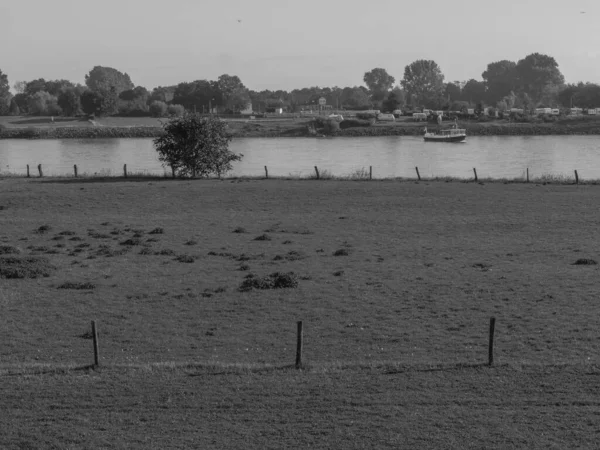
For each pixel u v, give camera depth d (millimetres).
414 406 20578
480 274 35531
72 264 38438
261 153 127688
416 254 40125
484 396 21188
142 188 62938
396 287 33469
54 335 27625
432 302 31188
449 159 113375
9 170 94500
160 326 28594
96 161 112125
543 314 29250
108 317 29719
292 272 35750
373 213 52281
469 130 186250
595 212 50969
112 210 54250
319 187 63094
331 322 28844
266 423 19688
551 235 44438
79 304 31406
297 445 18469
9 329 28250
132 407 20734
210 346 26344
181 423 19734
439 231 46281
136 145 150625
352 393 21500
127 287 34000
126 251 41219
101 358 25156
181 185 64688
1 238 44812
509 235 44750
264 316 29672
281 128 183750
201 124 70875
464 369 23281
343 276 35531
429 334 27266
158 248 41844
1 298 32188
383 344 26312
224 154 72188
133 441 18766
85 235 45750
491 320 23688
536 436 18750
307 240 44000
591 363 23625
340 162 109000
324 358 24984
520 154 122250
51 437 19000
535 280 34188
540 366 23391
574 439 18562
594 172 91125
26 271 36031
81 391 21812
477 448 18203
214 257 39812
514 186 63094
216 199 57969
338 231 46594
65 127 184000
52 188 63250
